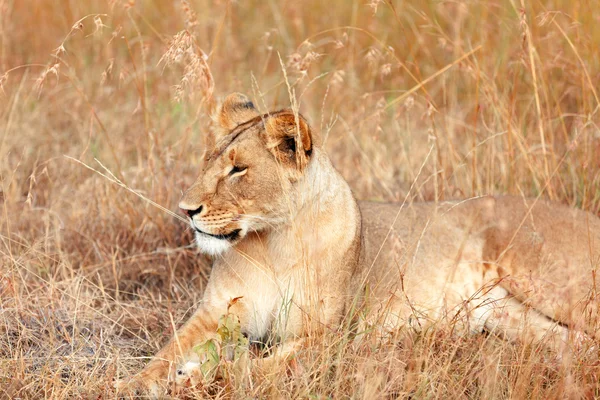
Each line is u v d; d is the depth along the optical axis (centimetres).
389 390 770
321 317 852
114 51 1759
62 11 1870
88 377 802
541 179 1194
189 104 1448
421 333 842
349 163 1413
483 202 1027
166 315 988
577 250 962
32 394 781
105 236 1177
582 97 1277
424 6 1794
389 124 1609
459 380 795
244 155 836
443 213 1019
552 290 916
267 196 841
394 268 960
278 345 880
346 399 760
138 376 802
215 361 794
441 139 1409
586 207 1134
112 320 931
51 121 1523
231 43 1761
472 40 1569
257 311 884
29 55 1789
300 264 855
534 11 1490
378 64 1688
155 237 1178
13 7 1864
